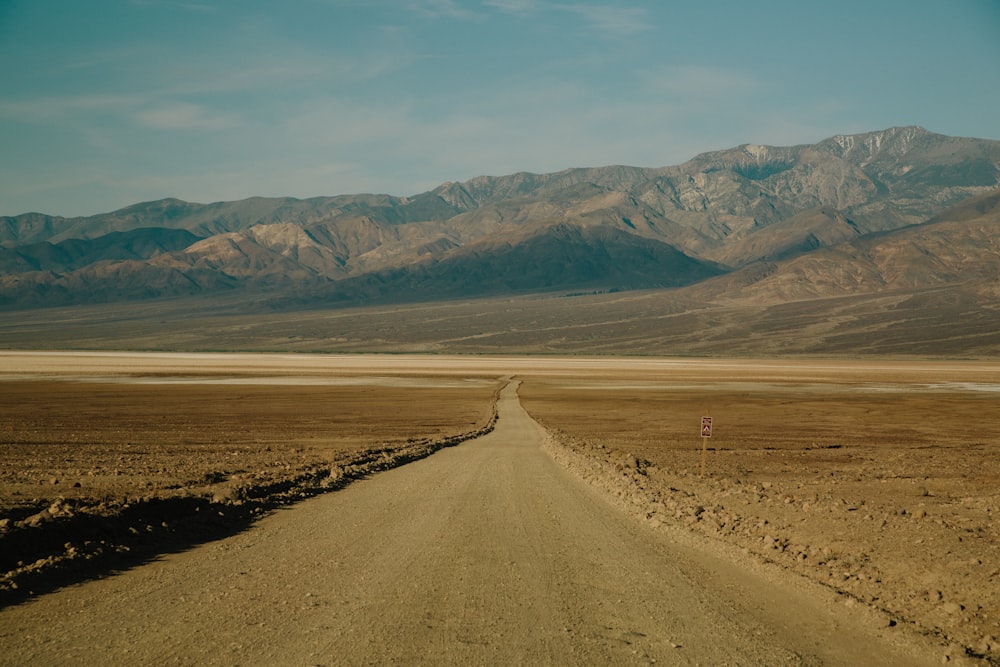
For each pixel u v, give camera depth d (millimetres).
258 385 98438
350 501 19906
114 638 8859
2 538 12711
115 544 13852
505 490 22094
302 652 8438
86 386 93812
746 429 51875
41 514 14773
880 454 37312
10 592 10688
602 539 14984
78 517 14484
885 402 78875
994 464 32625
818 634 9477
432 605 10289
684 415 63438
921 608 10586
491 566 12578
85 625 9336
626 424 55406
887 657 8805
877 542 14211
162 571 12133
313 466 27141
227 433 44812
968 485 24672
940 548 13602
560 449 35250
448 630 9250
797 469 30391
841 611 10375
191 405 68375
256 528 16031
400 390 92000
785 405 74750
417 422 54188
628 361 184250
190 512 17047
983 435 48781
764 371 142250
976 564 12406
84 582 11406
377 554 13453
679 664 8320
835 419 60281
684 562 13094
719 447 40438
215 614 9805
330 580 11586
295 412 62156
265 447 36812
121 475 24250
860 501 20109
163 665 8047
